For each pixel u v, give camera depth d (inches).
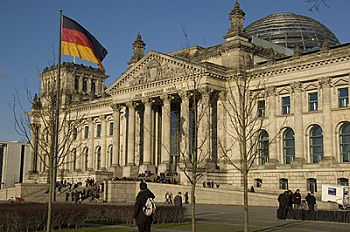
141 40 5147.6
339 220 1878.7
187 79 3944.4
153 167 4375.0
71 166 5900.6
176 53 4894.2
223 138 3954.2
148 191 1139.9
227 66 4128.9
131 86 4547.2
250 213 2377.0
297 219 1983.3
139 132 4776.1
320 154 3572.8
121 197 3496.6
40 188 4148.6
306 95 3678.6
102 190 3971.5
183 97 4020.7
